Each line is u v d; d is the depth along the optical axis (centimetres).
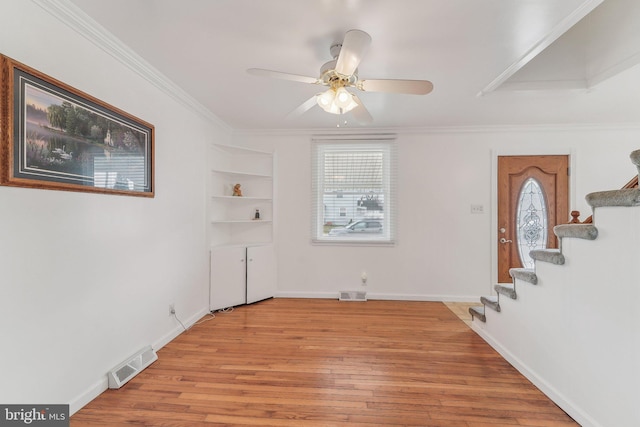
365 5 159
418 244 392
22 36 141
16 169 136
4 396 134
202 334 280
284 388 195
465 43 196
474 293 385
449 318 324
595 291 154
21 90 138
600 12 228
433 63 224
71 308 167
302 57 215
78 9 162
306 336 276
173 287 271
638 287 132
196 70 234
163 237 255
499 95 283
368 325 304
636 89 266
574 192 370
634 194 130
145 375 209
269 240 407
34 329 147
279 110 327
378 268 397
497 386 199
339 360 231
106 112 190
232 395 187
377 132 393
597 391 153
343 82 189
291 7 161
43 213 151
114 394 187
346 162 407
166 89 254
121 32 184
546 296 191
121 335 206
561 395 177
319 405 178
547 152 373
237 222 375
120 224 205
